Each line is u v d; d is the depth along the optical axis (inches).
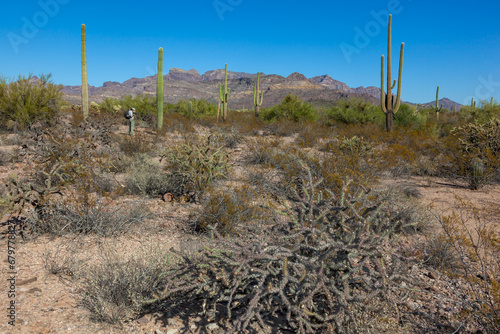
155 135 545.3
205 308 105.8
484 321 111.7
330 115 969.5
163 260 141.1
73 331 106.3
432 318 115.6
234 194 234.8
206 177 265.6
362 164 321.1
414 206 213.2
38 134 283.4
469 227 207.9
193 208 227.1
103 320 113.3
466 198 281.7
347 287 94.0
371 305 109.2
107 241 176.6
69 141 277.7
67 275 142.5
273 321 114.0
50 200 194.2
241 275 96.2
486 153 346.6
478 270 153.0
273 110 977.5
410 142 514.9
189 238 185.3
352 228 101.4
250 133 745.6
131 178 280.2
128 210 221.6
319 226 107.0
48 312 115.0
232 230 189.6
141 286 121.7
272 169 312.2
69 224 183.6
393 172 371.9
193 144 288.5
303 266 95.0
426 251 167.6
